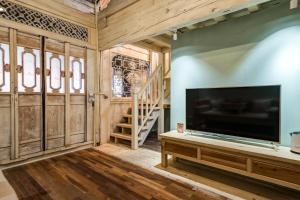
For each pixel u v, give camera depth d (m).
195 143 2.41
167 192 2.07
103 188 2.14
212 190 2.12
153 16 2.84
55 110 3.30
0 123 2.67
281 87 2.19
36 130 3.06
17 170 2.63
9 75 2.74
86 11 3.78
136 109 3.74
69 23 3.48
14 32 2.78
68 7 3.45
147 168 2.74
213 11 2.20
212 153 2.29
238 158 2.10
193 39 3.01
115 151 3.57
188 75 3.08
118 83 4.60
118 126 4.39
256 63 2.40
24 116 2.91
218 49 2.74
